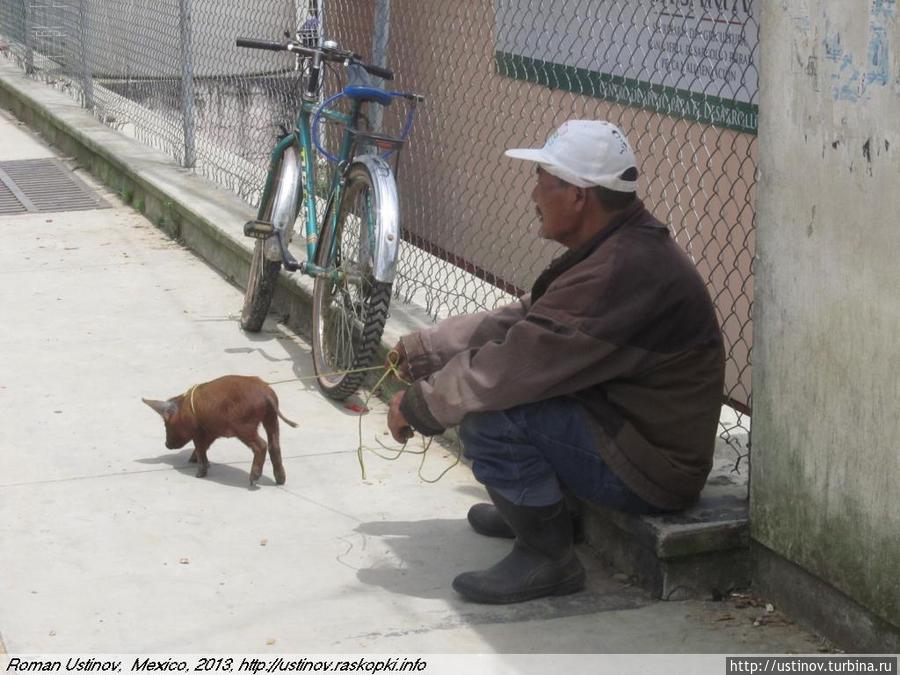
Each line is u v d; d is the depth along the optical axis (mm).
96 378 6742
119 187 11273
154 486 5391
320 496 5328
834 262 3832
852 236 3746
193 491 5352
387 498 5316
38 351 7180
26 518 5070
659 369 4262
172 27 10914
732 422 5277
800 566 4180
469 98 8391
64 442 5883
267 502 5258
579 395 4301
